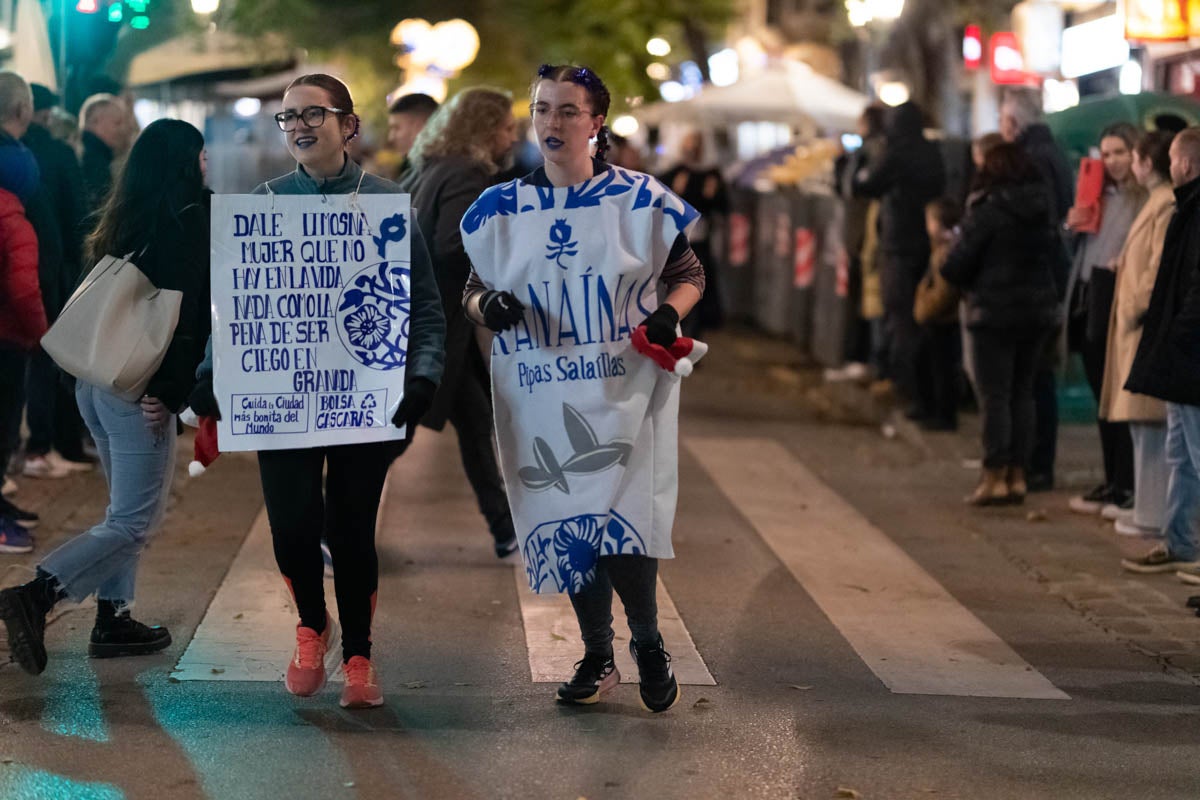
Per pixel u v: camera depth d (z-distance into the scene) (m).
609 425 6.05
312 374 6.16
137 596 8.24
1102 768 6.14
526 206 6.11
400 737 6.13
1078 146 13.52
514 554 9.32
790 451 13.78
